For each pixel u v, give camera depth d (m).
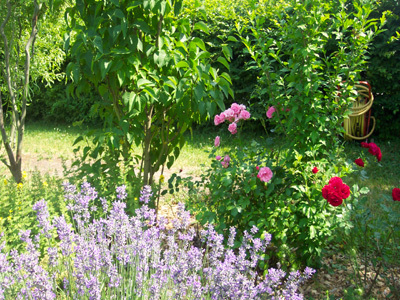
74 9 3.46
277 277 2.03
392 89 7.69
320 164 3.12
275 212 3.01
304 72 3.10
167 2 3.21
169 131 4.06
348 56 3.29
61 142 9.17
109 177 3.69
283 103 3.34
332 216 2.98
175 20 3.79
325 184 3.00
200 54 3.48
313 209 2.93
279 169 3.29
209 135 9.05
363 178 3.23
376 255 2.98
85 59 3.31
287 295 2.05
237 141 3.56
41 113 13.34
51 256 2.12
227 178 3.13
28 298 1.98
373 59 7.46
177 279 2.07
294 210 3.03
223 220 3.17
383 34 7.29
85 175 3.72
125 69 3.26
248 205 3.21
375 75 7.65
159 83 3.44
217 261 2.30
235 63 8.78
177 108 3.46
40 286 1.87
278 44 3.37
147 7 3.10
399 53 7.48
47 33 5.23
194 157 7.09
